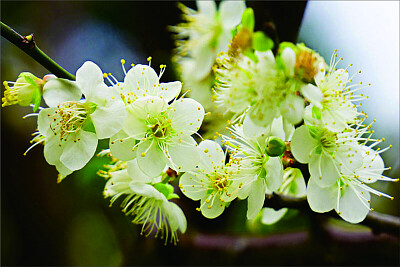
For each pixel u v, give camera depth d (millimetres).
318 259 373
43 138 327
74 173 389
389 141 395
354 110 314
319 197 316
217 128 353
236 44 306
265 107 303
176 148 315
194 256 383
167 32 406
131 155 313
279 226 388
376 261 369
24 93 319
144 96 313
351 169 314
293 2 346
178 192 386
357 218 316
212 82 360
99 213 408
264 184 313
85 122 315
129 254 389
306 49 305
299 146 311
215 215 317
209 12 346
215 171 315
